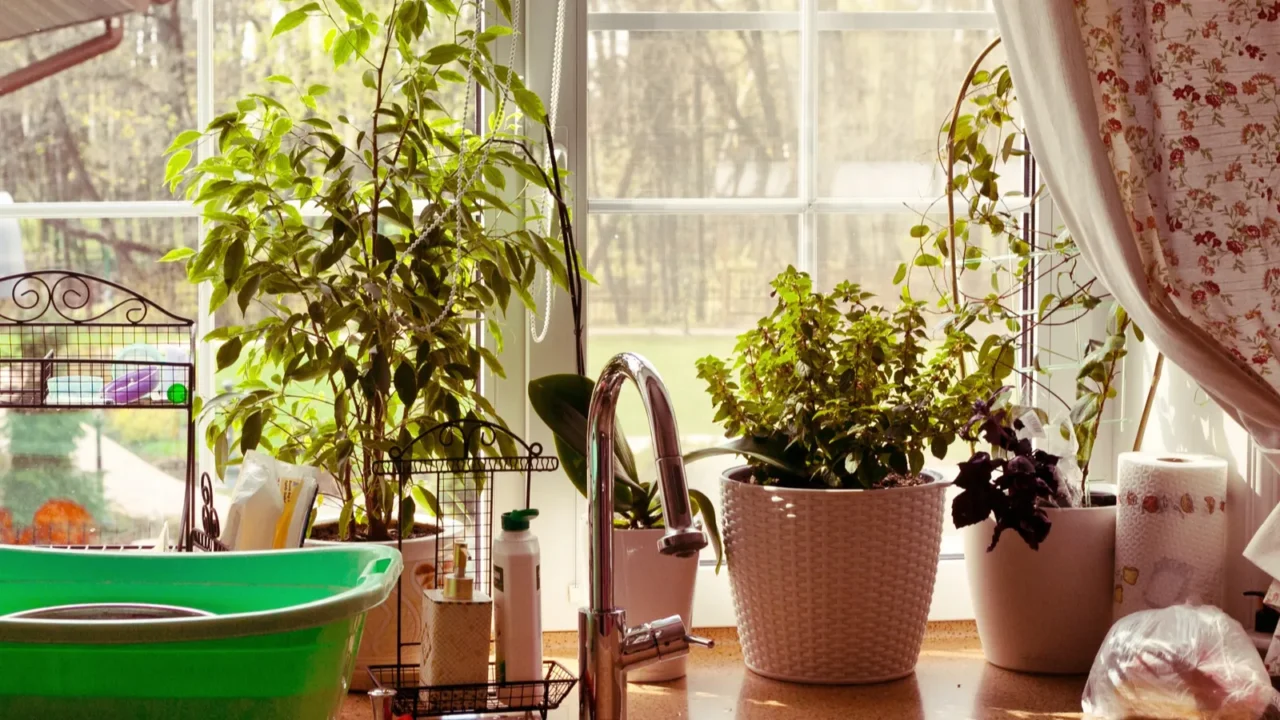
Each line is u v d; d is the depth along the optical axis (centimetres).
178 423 156
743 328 172
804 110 171
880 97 173
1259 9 133
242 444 139
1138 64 135
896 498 144
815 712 140
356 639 106
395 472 137
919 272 175
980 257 173
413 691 124
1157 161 136
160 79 168
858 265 174
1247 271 134
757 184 171
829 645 147
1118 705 136
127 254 168
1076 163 134
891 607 147
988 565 154
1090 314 175
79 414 153
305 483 134
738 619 154
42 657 93
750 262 172
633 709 140
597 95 168
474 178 141
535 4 164
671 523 86
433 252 144
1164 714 133
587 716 103
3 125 166
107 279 168
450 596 129
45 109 167
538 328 166
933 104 174
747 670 155
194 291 169
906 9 172
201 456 166
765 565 146
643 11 168
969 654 163
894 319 150
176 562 120
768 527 145
